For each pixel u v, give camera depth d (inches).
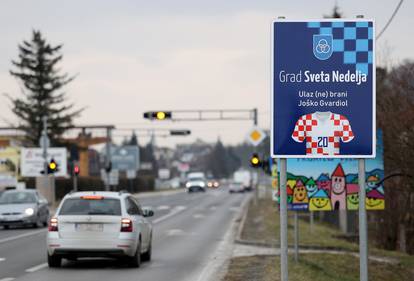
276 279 1670.8
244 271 1857.8
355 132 1246.9
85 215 1898.4
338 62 1248.8
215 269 1951.3
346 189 1982.0
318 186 1975.9
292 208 1972.2
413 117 2460.6
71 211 1913.1
